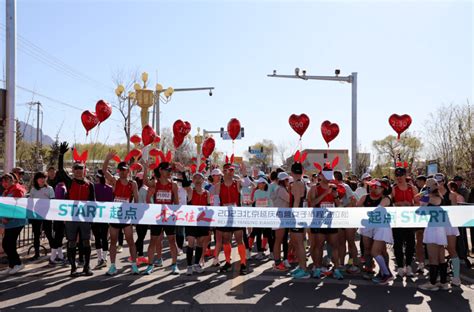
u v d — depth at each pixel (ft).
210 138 36.35
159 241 29.66
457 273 24.70
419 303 21.56
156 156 30.50
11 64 34.81
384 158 167.32
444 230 23.97
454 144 79.25
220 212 25.61
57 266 29.19
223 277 26.45
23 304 20.74
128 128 83.92
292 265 30.63
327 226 25.17
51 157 90.68
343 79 64.75
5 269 28.04
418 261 28.17
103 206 25.16
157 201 26.50
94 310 19.94
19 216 24.06
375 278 25.43
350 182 36.09
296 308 20.56
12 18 34.91
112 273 26.61
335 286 24.64
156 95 61.16
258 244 33.04
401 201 27.25
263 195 32.91
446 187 28.76
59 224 29.76
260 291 23.41
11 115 34.68
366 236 26.30
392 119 32.63
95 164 72.84
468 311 20.38
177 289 23.59
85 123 29.01
